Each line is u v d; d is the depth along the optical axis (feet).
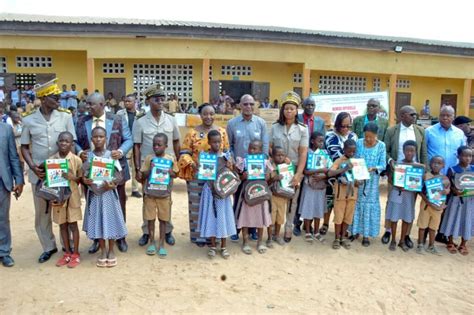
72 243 18.26
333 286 14.93
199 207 17.63
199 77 65.00
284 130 19.10
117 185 16.39
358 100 35.78
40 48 57.93
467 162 18.40
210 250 17.31
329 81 72.69
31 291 13.93
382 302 13.82
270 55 63.62
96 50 58.70
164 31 58.49
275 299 13.83
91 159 15.74
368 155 18.94
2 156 15.52
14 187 16.25
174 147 19.13
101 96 17.17
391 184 18.78
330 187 20.10
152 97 17.76
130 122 26.48
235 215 18.13
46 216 16.46
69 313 12.62
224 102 61.21
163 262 16.66
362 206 19.06
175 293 14.05
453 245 18.84
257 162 17.66
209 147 17.63
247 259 17.24
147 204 17.33
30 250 17.74
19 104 54.13
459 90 81.05
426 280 15.64
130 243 18.76
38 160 15.97
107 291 14.07
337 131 20.63
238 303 13.48
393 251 18.66
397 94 78.07
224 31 60.18
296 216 20.51
